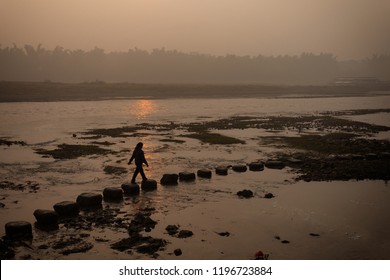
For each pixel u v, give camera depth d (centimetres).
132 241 1142
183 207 1480
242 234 1217
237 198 1600
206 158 2511
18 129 4103
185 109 7231
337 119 4988
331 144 2995
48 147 2936
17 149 2841
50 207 1484
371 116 5697
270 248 1117
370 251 1102
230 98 11462
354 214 1409
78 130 4012
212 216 1380
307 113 6247
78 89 11744
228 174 2042
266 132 3847
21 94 10081
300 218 1365
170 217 1366
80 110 6812
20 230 1175
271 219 1353
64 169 2159
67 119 5234
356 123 4522
